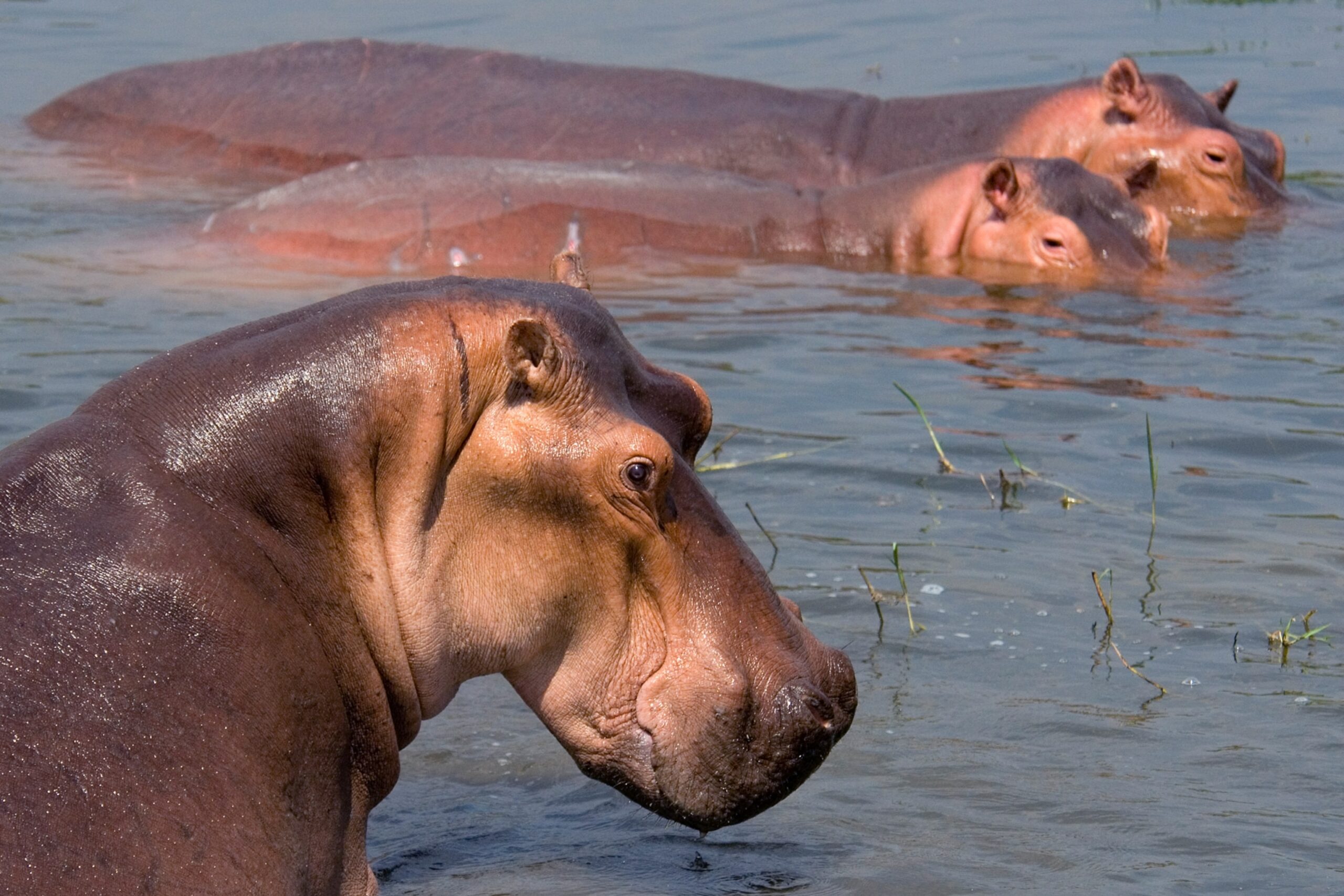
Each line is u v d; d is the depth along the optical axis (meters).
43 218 32.19
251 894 8.41
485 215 29.81
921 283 28.75
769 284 28.61
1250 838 11.63
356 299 9.94
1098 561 16.78
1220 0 58.94
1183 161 34.31
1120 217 30.28
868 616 15.52
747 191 32.03
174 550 8.88
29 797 7.95
